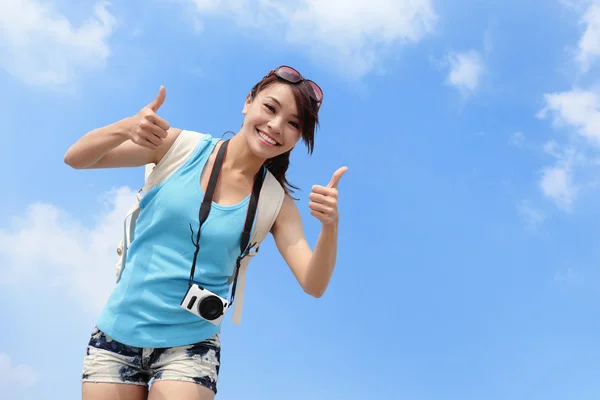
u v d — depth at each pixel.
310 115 2.89
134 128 2.55
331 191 2.60
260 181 3.01
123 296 2.83
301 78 2.89
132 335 2.79
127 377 2.83
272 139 2.87
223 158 2.93
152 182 2.87
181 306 2.76
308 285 2.88
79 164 2.71
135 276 2.82
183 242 2.81
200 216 2.79
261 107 2.86
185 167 2.85
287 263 3.03
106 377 2.79
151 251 2.82
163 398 2.71
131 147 2.83
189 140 2.92
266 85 2.91
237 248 2.91
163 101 2.62
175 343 2.79
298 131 2.91
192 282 2.80
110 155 2.79
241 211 2.88
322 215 2.61
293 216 3.09
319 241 2.73
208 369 2.82
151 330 2.79
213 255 2.84
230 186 2.93
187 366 2.77
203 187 2.87
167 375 2.75
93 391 2.79
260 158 2.95
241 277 3.04
